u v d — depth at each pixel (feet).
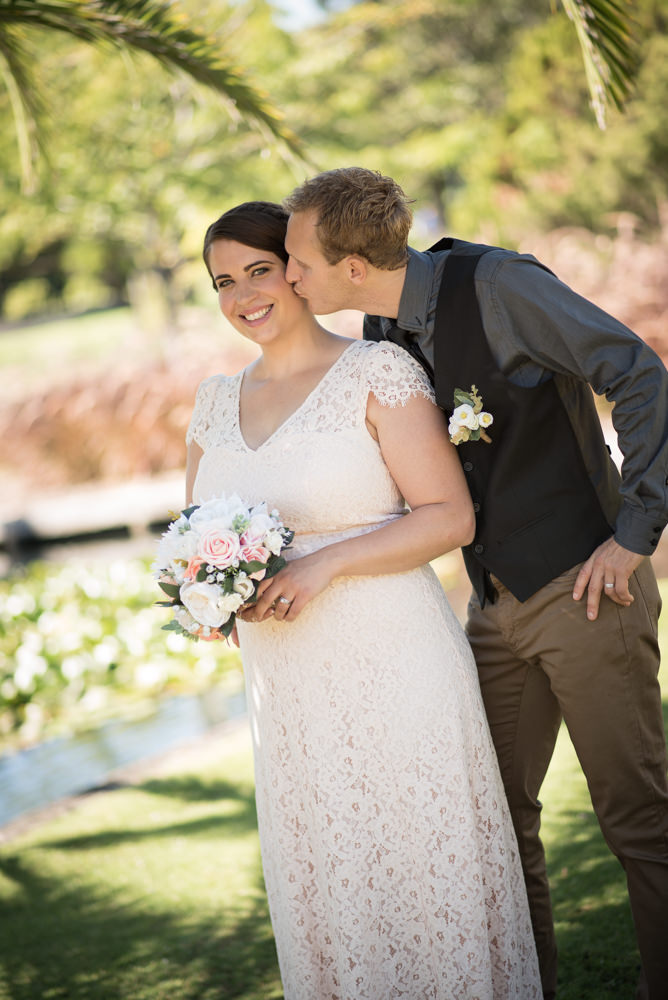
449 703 9.44
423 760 9.30
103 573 33.27
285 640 9.57
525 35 53.01
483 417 9.16
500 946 9.61
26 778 20.31
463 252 9.42
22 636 28.04
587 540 9.42
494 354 9.25
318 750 9.41
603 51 14.16
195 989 11.95
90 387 54.70
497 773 9.91
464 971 9.29
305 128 57.36
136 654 26.91
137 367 55.01
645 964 9.72
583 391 9.67
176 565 9.09
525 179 48.83
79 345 112.37
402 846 9.40
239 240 9.76
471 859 9.32
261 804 10.02
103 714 24.08
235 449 9.99
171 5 18.51
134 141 52.70
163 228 59.93
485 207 51.42
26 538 47.42
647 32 43.01
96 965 12.76
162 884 14.56
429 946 9.46
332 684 9.37
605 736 9.49
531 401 9.26
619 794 9.61
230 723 21.40
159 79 47.11
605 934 11.56
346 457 9.46
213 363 53.01
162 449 52.44
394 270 9.40
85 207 56.65
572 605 9.41
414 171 64.03
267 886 10.20
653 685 9.58
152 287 77.20
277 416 9.92
